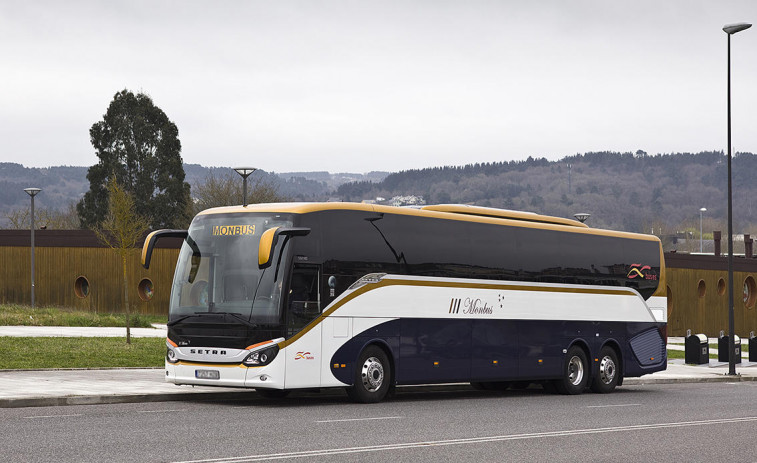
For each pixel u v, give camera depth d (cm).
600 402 2053
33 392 1666
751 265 5941
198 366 1700
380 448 1168
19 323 3566
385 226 1886
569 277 2334
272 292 1681
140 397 1706
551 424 1525
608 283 2458
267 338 1667
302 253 1720
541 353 2238
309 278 1733
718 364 3606
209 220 1772
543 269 2259
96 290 4856
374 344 1856
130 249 3438
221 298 1708
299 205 1758
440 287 1988
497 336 2122
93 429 1266
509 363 2150
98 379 1994
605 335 2438
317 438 1245
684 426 1544
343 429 1358
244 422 1411
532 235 2242
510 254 2173
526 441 1291
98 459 1013
